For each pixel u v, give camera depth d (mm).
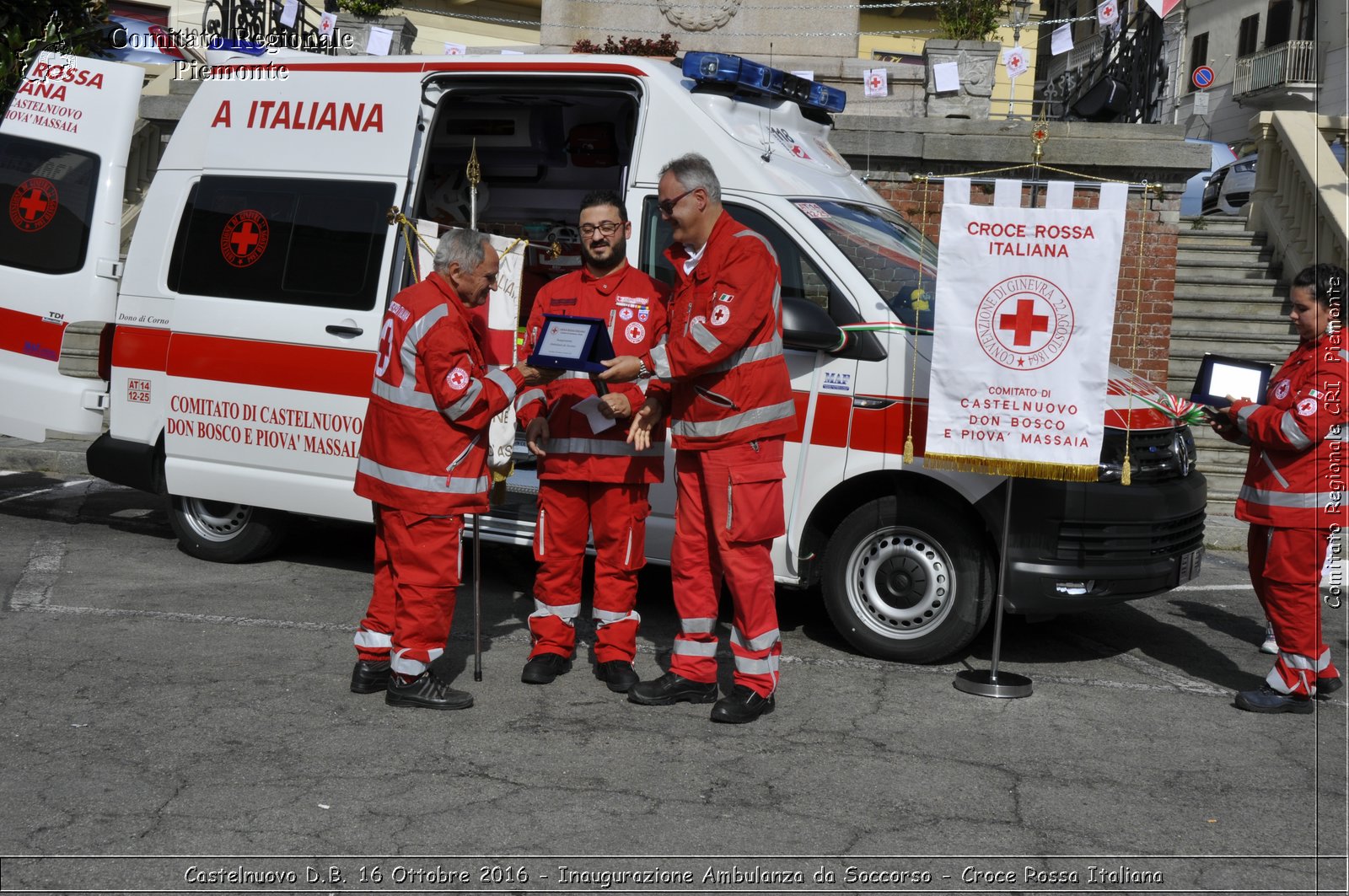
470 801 4020
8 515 8172
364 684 5016
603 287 5164
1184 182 10625
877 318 5578
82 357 11047
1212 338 11547
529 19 20281
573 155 7652
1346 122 13000
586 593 6863
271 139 6742
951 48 12211
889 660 5777
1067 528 5434
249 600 6363
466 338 4773
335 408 6410
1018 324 5090
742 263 4688
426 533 4781
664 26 13703
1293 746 4867
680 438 4895
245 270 6699
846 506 5879
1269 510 5297
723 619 6453
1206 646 6371
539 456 5211
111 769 4160
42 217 7020
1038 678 5672
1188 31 31516
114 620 5859
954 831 3951
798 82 6527
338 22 13453
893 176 10734
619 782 4219
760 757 4508
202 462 6820
